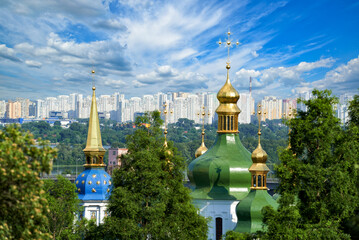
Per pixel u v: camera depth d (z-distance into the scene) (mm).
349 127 66312
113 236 65375
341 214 59562
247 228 70312
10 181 37500
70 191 81688
